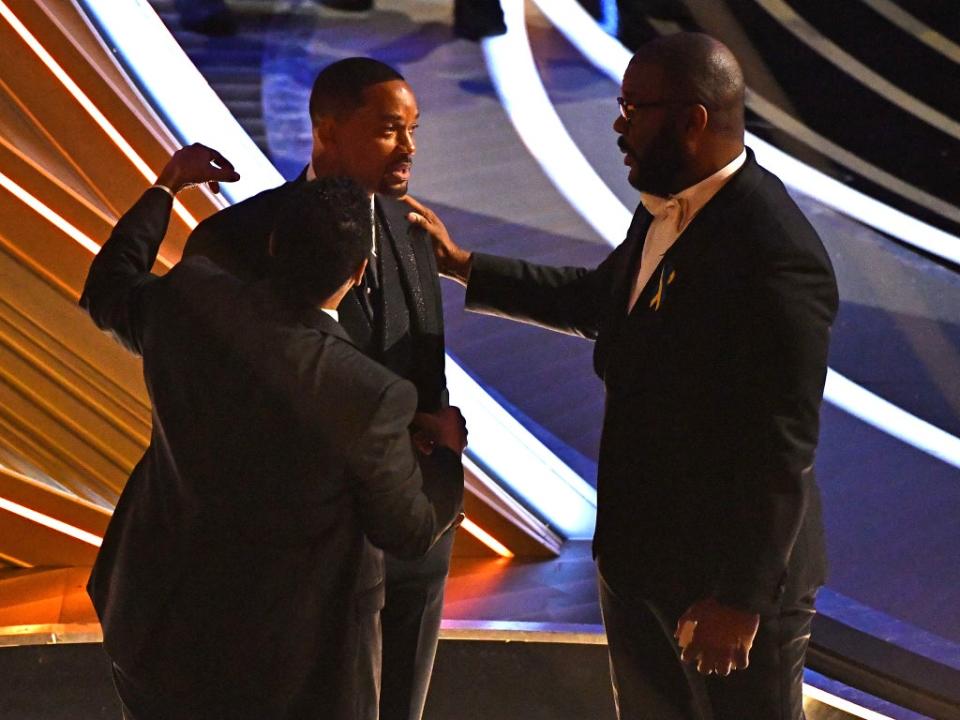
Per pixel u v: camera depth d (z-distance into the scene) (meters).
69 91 11.10
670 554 8.16
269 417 7.06
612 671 9.09
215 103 12.71
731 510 7.70
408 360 8.84
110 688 11.32
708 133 7.63
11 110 11.16
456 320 21.50
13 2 10.70
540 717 11.35
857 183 28.95
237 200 12.32
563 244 24.62
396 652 9.15
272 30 33.78
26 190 10.77
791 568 8.16
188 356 7.19
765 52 35.81
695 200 7.84
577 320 9.49
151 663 7.53
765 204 7.65
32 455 12.34
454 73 33.19
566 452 17.95
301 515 7.20
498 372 20.03
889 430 19.03
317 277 7.16
